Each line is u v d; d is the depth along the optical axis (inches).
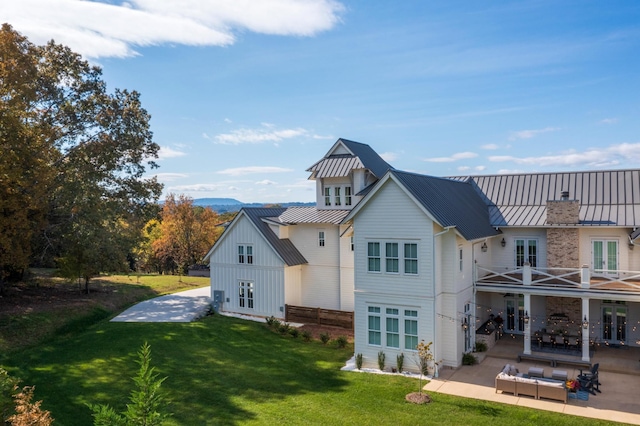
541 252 1002.7
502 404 663.1
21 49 1157.7
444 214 823.1
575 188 1039.6
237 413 636.1
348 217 870.4
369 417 618.5
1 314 1053.8
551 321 989.2
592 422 597.3
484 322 1024.9
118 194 1444.4
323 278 1210.0
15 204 1021.2
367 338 859.4
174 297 1477.6
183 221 2198.6
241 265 1246.9
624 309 936.9
